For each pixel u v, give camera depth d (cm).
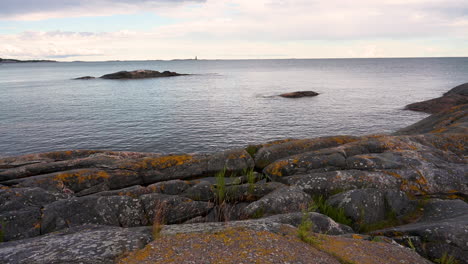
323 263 388
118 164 1104
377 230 707
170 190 907
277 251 396
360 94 5788
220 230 463
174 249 394
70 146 2491
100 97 5638
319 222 637
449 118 1833
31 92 6475
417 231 603
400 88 6831
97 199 770
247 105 4588
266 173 1077
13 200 797
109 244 410
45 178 963
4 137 2742
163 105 4625
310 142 1275
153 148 2458
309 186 932
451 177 934
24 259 374
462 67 18925
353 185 914
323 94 5844
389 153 1080
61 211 722
